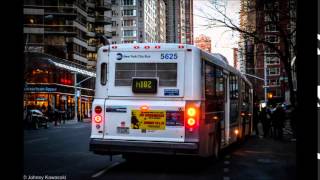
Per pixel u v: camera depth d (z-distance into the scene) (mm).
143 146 11938
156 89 12133
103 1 104000
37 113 40094
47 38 83375
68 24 84000
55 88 68500
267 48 32406
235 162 14648
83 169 12727
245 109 23094
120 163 14133
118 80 12422
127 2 174875
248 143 22734
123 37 175500
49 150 18547
